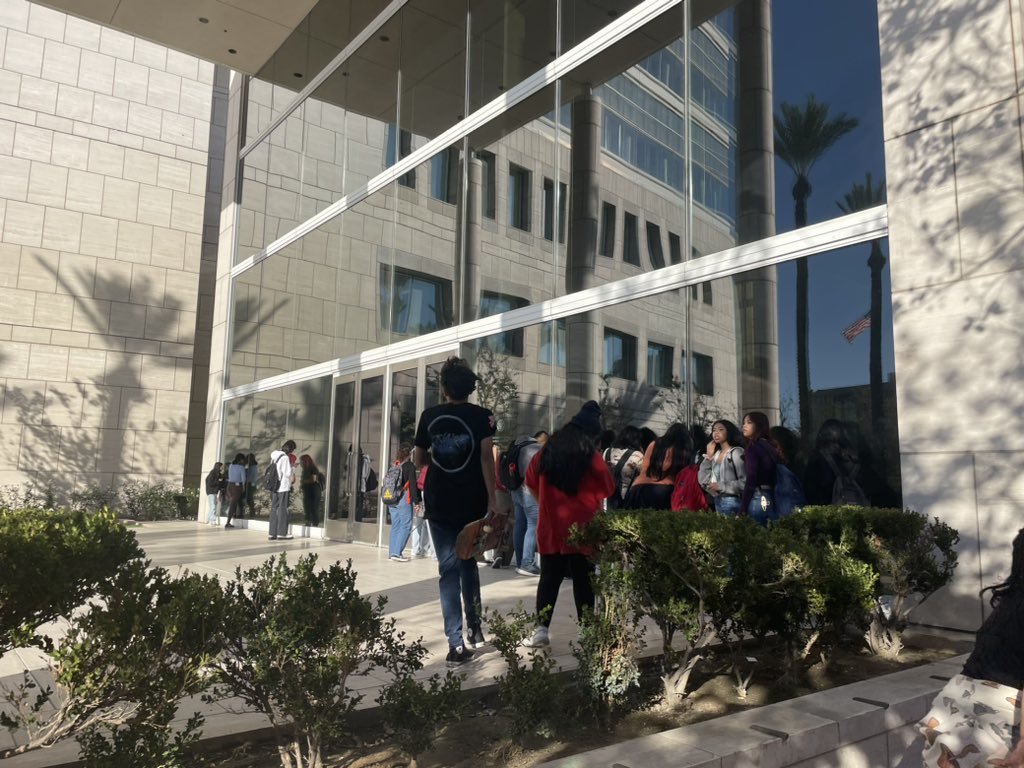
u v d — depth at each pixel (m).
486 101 11.12
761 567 3.49
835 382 6.36
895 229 5.81
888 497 5.84
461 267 11.17
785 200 7.02
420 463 4.70
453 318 11.21
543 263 9.79
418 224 12.20
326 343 14.46
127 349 23.45
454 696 2.76
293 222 16.08
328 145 15.05
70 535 2.78
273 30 15.12
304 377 14.98
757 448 5.81
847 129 6.58
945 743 2.10
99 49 23.70
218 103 27.92
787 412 6.70
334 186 14.75
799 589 3.58
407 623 5.54
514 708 3.03
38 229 22.34
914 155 5.75
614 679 3.30
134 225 23.91
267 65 17.66
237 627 2.57
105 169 23.55
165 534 14.98
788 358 6.76
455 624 4.37
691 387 7.64
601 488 4.59
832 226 6.50
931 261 5.55
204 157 25.41
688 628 3.38
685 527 3.45
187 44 15.86
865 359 6.16
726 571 3.41
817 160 6.79
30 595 2.62
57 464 22.05
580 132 9.45
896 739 3.10
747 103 7.46
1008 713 2.02
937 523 4.82
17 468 21.47
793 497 5.69
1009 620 2.09
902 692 3.28
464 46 11.73
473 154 11.19
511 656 3.08
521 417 9.77
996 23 5.36
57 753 2.73
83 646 2.37
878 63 6.41
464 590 4.77
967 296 5.31
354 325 13.65
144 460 23.38
